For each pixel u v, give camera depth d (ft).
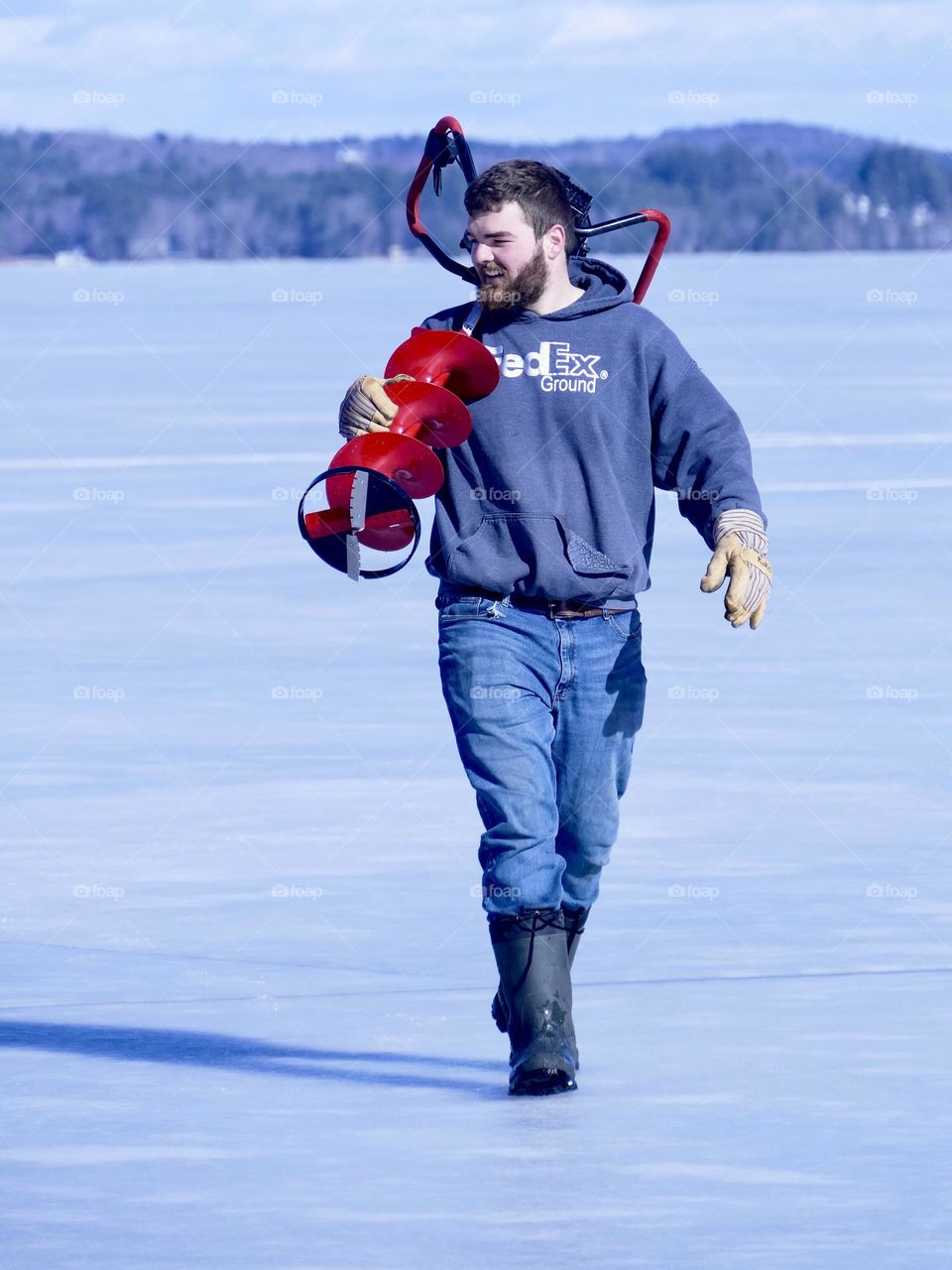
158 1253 25.18
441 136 34.86
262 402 198.29
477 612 33.45
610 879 47.73
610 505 33.30
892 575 96.48
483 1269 24.53
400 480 32.58
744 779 58.03
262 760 61.00
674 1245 25.26
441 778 58.59
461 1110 31.45
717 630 82.79
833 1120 30.45
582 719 33.78
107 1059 34.71
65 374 243.60
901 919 43.86
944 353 264.72
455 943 42.75
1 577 98.58
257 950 42.27
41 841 51.72
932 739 62.95
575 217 34.22
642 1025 36.19
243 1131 30.45
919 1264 24.49
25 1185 27.96
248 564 102.22
